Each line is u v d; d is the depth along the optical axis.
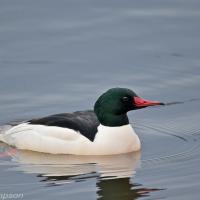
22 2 21.80
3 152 14.77
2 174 13.62
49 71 18.66
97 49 19.73
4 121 16.08
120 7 21.69
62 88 17.75
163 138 15.42
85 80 18.17
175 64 18.91
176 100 17.23
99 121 14.65
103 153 14.41
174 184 13.07
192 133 15.62
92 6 21.75
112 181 13.25
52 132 14.61
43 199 12.45
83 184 13.12
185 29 20.39
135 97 14.48
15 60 19.19
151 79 18.27
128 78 18.30
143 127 16.02
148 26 20.69
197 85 17.89
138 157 14.41
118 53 19.53
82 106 16.81
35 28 20.58
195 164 13.98
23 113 16.45
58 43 20.02
